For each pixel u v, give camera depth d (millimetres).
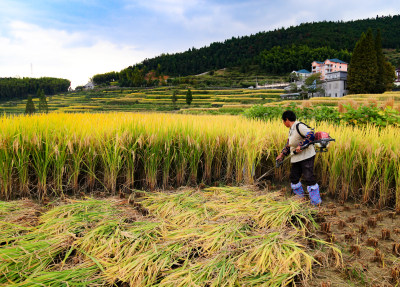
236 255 2729
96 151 4957
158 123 5656
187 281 2320
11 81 190875
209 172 5449
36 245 2793
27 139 4449
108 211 3668
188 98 96500
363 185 4617
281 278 2396
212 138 5508
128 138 5027
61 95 159375
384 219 3889
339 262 2756
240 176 5367
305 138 4277
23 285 2252
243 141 5254
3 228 3174
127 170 4922
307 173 4355
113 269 2527
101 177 5066
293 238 3031
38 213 3779
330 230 3527
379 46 68312
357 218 3902
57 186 4648
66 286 2303
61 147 4703
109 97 132750
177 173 5250
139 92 141000
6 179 4371
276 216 3514
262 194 4547
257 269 2494
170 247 2828
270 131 5973
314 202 4355
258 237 3000
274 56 179250
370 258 2859
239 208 3773
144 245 2938
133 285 2391
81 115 6938
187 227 3293
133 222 3377
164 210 3844
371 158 4316
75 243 2883
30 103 92750
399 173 4062
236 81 163500
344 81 78938
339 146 4777
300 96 85562
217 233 3059
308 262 2574
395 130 5633
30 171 4773
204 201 4141
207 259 2637
